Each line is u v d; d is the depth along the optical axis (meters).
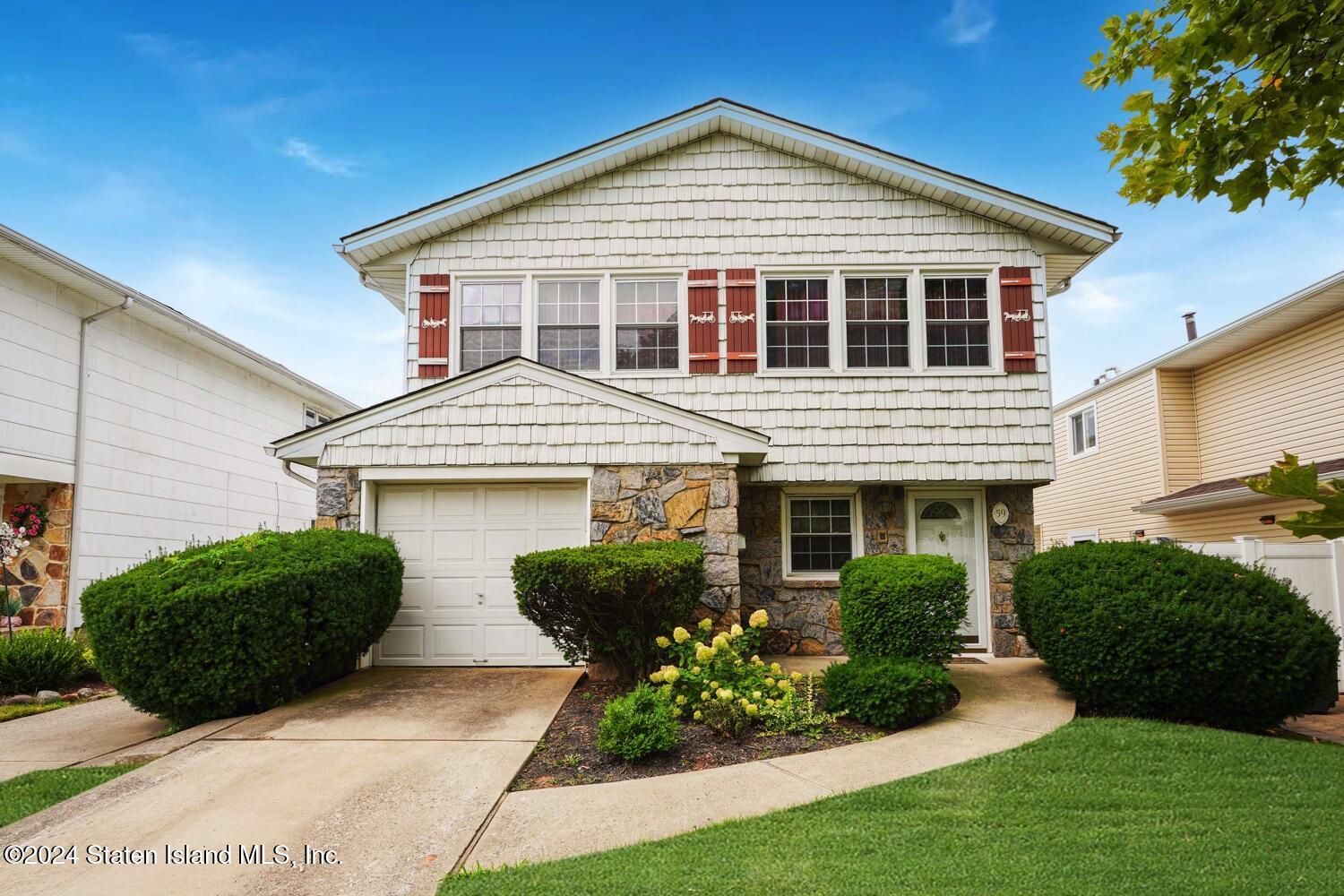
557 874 3.55
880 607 6.92
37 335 9.34
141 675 6.01
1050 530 19.30
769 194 10.09
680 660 6.68
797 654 9.59
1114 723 5.98
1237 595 6.18
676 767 5.17
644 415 8.35
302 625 6.45
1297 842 3.83
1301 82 3.36
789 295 10.02
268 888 3.54
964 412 9.71
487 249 9.98
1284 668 5.91
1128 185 3.92
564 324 9.97
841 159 9.93
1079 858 3.64
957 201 9.93
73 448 9.89
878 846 3.80
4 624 9.33
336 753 5.38
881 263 9.95
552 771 5.12
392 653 8.37
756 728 6.00
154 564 6.72
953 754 5.31
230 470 13.58
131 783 4.82
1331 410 11.61
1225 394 13.88
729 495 8.20
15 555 8.98
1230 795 4.48
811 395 9.76
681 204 10.07
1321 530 1.78
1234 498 12.05
